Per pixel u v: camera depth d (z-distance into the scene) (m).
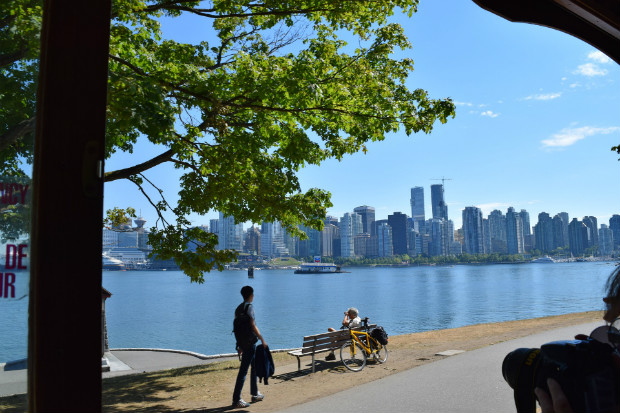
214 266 12.21
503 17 2.67
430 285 189.62
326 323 75.06
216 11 11.08
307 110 11.84
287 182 12.86
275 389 9.78
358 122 12.29
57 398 1.14
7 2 1.26
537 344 12.23
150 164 12.30
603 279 1.51
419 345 14.73
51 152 1.19
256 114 12.48
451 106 11.53
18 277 1.18
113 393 10.46
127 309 107.88
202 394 9.90
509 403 6.89
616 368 1.40
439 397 7.52
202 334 64.62
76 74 1.24
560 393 1.41
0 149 1.22
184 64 10.14
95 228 1.23
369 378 9.85
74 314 1.18
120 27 9.62
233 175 12.41
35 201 1.19
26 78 1.27
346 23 12.15
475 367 9.73
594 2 2.39
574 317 19.53
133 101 7.87
